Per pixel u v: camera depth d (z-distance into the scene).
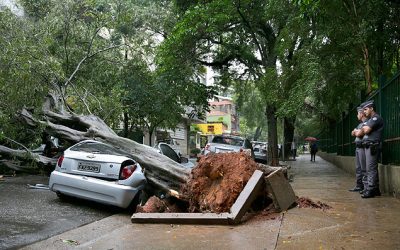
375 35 11.50
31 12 14.57
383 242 4.77
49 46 13.12
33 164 12.07
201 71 25.59
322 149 39.91
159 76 19.56
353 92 14.50
